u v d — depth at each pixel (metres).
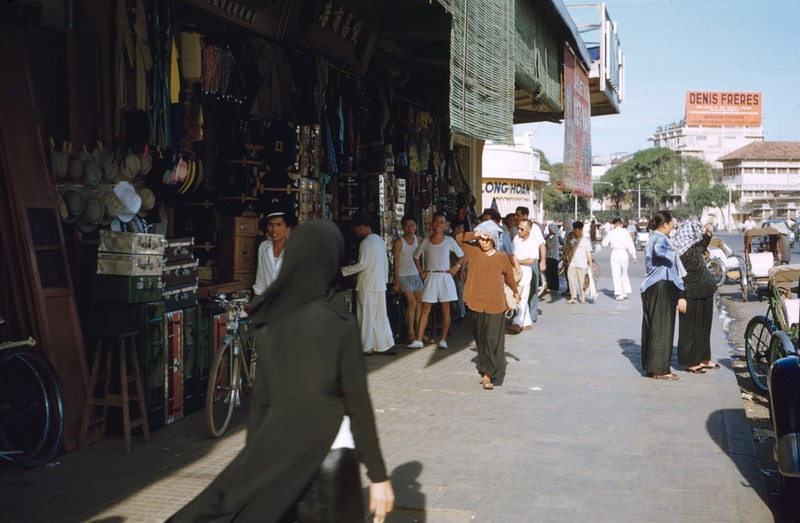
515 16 12.44
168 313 6.88
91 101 6.82
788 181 138.75
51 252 6.12
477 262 8.62
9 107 6.02
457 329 13.73
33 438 5.86
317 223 2.87
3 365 5.55
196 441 6.36
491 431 6.79
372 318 10.60
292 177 9.70
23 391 5.72
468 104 9.56
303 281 2.82
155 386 6.65
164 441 6.35
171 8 7.59
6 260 5.92
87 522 4.59
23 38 6.22
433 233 11.44
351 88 12.00
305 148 9.98
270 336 2.81
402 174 14.34
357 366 2.81
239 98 9.11
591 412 7.50
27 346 5.78
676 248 9.48
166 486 5.25
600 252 45.00
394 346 11.72
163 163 7.82
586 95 20.28
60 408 5.80
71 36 6.62
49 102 6.60
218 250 9.21
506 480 5.47
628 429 6.87
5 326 5.90
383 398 8.10
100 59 6.95
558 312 16.25
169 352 6.87
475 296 8.59
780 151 139.38
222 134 9.38
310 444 2.71
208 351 7.58
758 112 163.25
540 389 8.57
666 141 183.88
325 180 11.05
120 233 6.32
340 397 2.81
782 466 4.95
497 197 36.44
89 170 6.58
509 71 11.60
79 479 5.38
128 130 7.14
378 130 12.64
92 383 6.12
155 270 6.62
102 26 6.95
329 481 2.84
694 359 9.54
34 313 5.91
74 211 6.42
